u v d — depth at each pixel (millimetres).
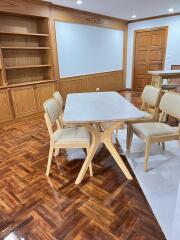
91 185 1849
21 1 3457
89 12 4836
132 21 6066
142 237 1303
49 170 2020
